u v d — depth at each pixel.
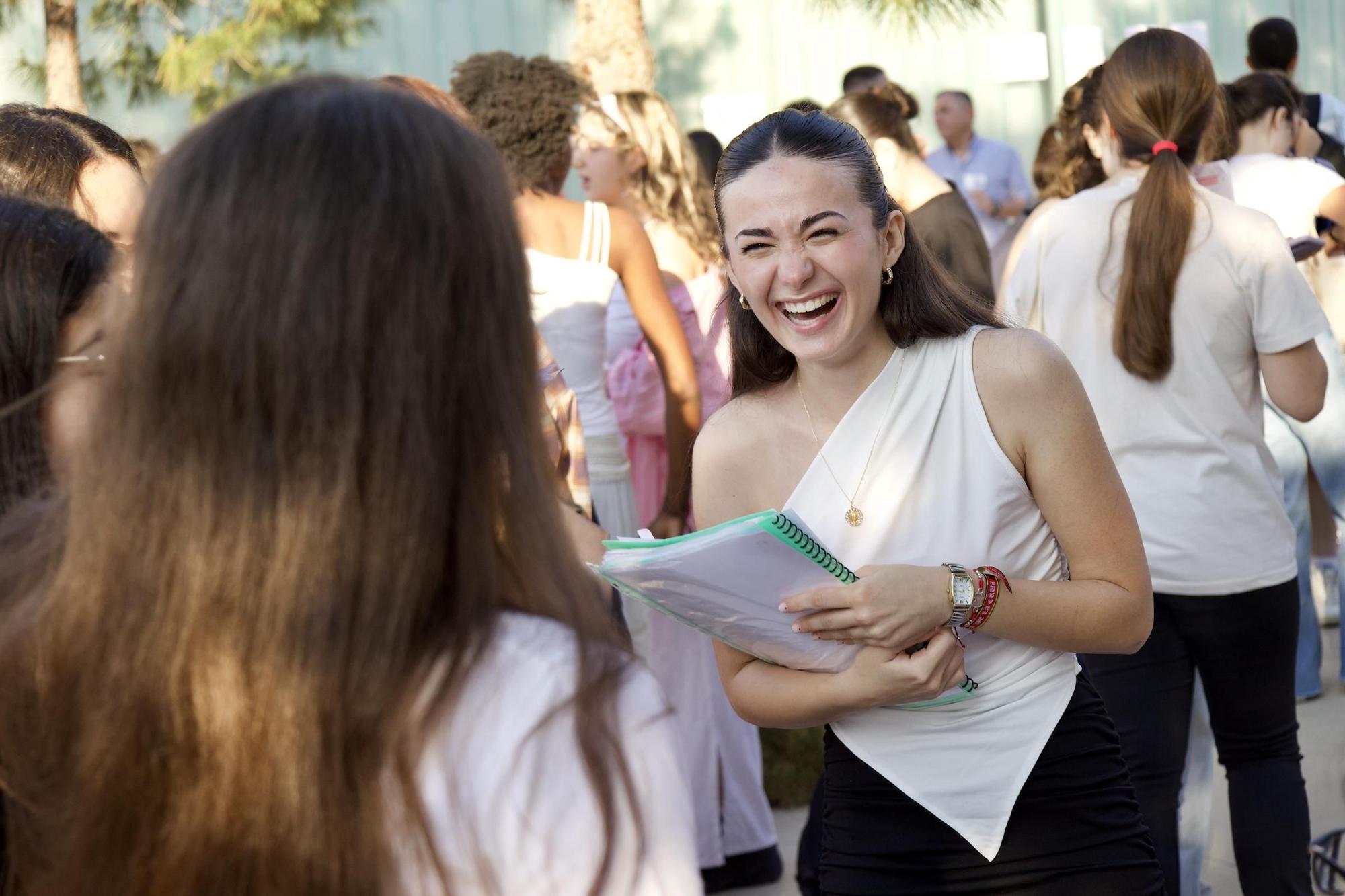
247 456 0.89
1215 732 2.83
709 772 3.55
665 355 3.38
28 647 0.98
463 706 0.90
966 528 1.83
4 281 1.34
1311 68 9.02
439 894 0.89
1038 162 4.71
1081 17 8.73
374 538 0.90
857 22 8.45
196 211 0.92
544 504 0.98
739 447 1.98
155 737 0.91
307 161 0.91
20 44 6.27
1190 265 2.65
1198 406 2.69
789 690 1.86
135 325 0.92
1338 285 4.51
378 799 0.89
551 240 3.19
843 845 1.95
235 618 0.89
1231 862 3.62
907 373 1.85
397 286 0.90
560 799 0.89
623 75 5.40
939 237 4.30
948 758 1.87
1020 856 1.86
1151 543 2.73
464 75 3.21
